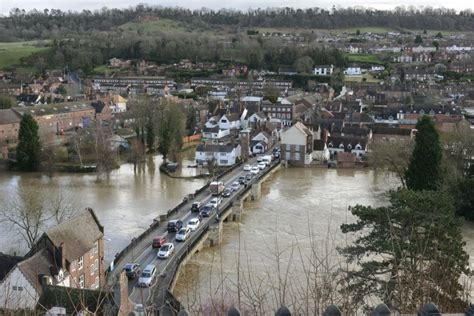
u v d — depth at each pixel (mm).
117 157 119938
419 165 75688
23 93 198000
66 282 47781
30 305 42094
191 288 52500
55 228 50156
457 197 77625
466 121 142250
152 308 27516
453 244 37250
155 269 54500
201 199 85938
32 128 111562
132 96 192000
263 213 82375
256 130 139250
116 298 37438
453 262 35312
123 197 91125
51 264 47344
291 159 119562
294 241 68125
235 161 116750
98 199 89500
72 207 77312
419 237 38344
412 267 29750
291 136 118625
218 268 58969
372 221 40500
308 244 66750
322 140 123438
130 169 114562
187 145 138875
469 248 65750
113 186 99125
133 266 54812
